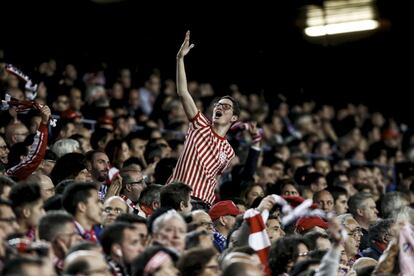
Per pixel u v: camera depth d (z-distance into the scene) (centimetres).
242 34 5753
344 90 5969
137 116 4506
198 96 5012
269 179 3753
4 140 2977
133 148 3506
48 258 1866
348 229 2694
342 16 5962
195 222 2212
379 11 6006
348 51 6009
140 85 4897
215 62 5631
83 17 5259
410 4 6031
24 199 2064
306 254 2219
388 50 6069
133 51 5428
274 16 5853
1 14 4947
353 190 3719
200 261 1906
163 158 3166
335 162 4688
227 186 3266
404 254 2203
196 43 5628
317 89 5891
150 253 1877
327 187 3275
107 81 4750
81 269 1772
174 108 4512
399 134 5778
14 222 1978
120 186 2714
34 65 4481
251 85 5656
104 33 5350
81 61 4916
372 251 2702
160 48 5519
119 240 1986
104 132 3450
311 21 5941
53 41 5069
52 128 3478
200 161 2738
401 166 4600
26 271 1605
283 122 5156
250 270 1822
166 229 2019
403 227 2223
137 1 5509
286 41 5869
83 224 2148
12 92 3506
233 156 2819
